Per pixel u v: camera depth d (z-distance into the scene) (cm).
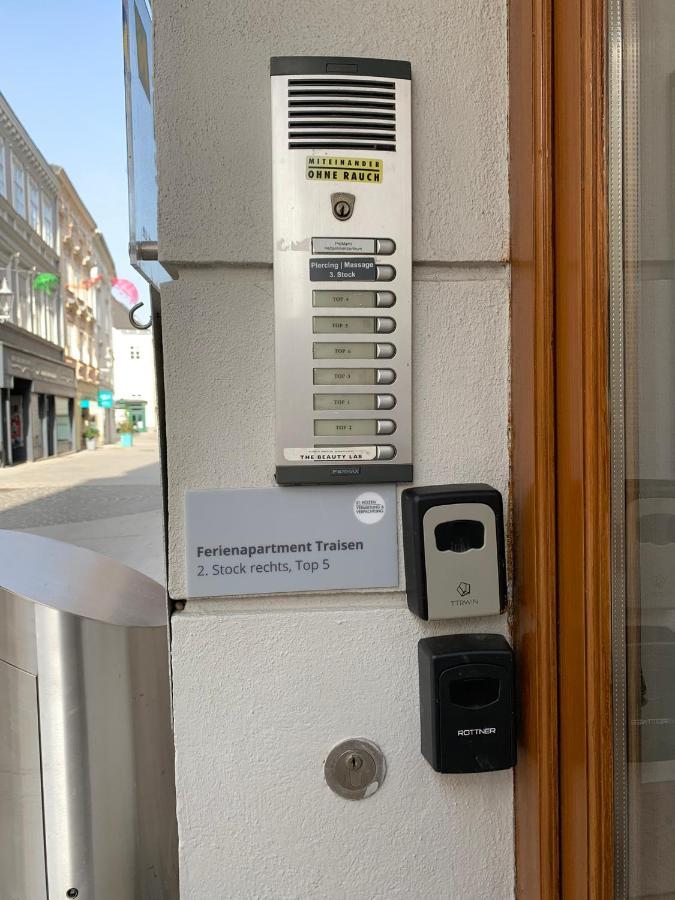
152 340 102
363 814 105
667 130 92
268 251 100
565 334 94
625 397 92
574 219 91
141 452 3650
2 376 2355
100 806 119
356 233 100
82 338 3869
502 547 102
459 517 100
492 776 107
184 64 99
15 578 121
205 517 101
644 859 96
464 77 104
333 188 99
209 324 101
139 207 99
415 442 105
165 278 105
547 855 98
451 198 104
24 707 116
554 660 98
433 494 100
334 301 100
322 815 104
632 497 94
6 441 2433
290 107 98
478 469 107
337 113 99
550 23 94
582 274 90
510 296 106
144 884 124
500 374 107
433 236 104
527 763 102
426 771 105
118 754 120
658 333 92
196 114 99
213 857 103
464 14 103
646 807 96
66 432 3472
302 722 103
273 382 101
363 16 101
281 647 102
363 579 103
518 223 102
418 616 101
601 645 91
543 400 97
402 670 105
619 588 93
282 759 103
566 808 97
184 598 101
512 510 107
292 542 102
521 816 105
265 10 99
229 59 99
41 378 2911
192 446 101
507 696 100
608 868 91
